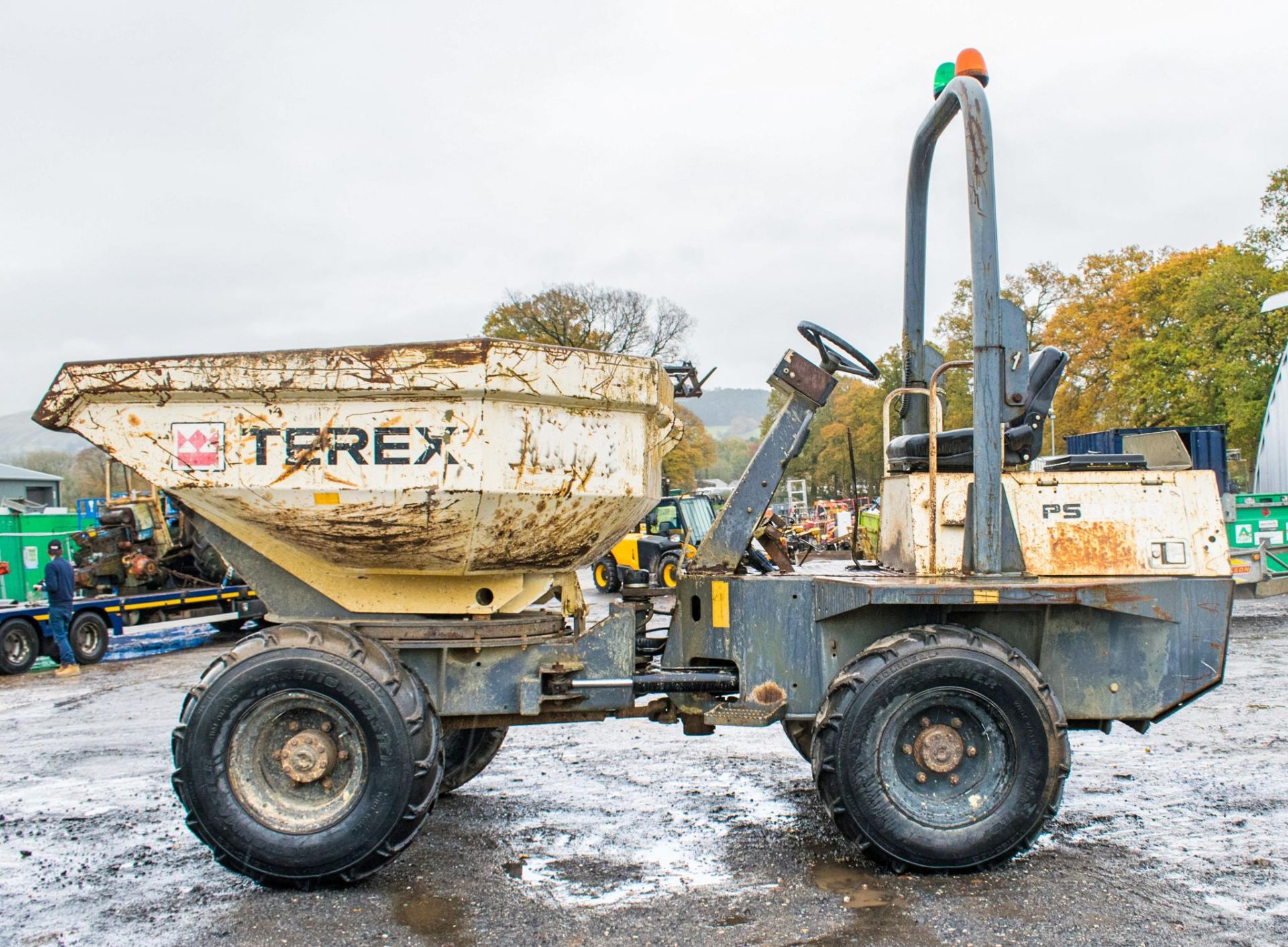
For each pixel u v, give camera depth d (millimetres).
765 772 5867
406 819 4035
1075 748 6332
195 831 4078
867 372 5152
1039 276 39438
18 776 6285
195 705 4078
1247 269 31625
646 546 18828
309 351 4141
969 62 4668
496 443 4125
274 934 3650
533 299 43000
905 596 4129
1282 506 13227
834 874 4168
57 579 11977
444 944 3535
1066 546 4527
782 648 4570
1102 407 37562
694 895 3951
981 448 4445
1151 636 4445
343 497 4180
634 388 4438
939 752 4152
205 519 4551
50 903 3998
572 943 3523
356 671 4039
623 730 7199
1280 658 10133
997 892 3928
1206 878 4059
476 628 4516
